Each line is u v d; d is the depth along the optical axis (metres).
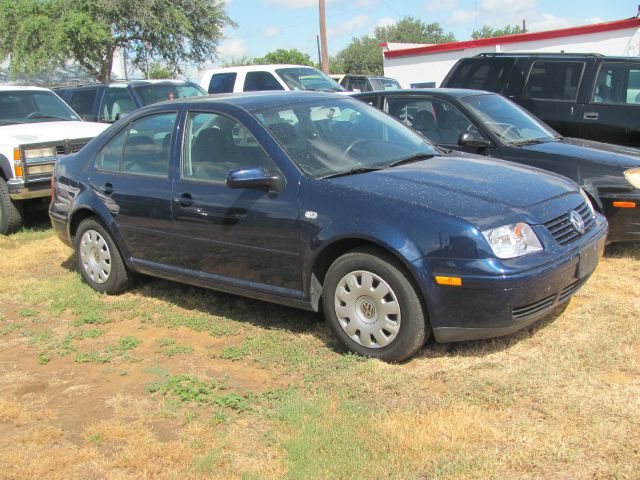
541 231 3.93
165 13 26.17
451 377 3.84
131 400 3.92
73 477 3.18
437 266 3.77
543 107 8.70
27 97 10.01
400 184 4.20
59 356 4.68
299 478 2.98
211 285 5.02
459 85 9.51
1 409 3.89
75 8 25.20
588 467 2.91
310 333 4.70
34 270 6.91
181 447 3.33
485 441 3.17
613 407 3.38
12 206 8.37
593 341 4.16
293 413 3.53
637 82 8.05
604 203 5.79
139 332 5.02
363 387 3.80
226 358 4.41
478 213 3.84
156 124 5.38
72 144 8.53
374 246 4.03
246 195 4.57
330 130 4.92
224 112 4.89
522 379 3.73
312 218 4.21
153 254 5.38
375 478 2.95
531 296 3.77
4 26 24.94
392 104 7.27
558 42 20.20
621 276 5.45
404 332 3.95
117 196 5.52
